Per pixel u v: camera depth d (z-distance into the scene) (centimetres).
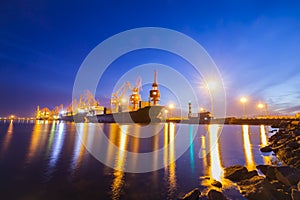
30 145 1831
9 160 1173
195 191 645
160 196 660
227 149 1705
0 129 4319
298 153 1122
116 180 829
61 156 1327
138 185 768
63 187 732
